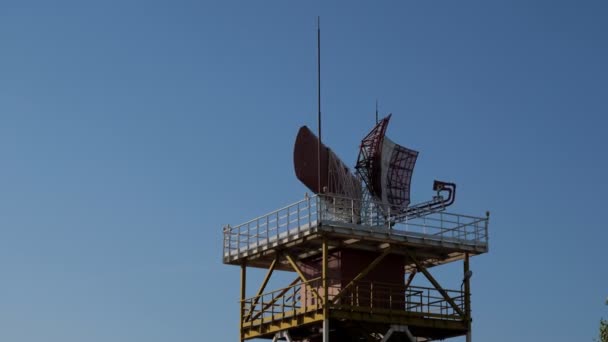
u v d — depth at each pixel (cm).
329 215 6088
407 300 6262
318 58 6550
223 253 6669
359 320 5978
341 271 6219
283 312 6244
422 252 6456
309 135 6312
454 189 6525
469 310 6334
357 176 6550
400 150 6700
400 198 6600
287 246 6284
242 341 6538
